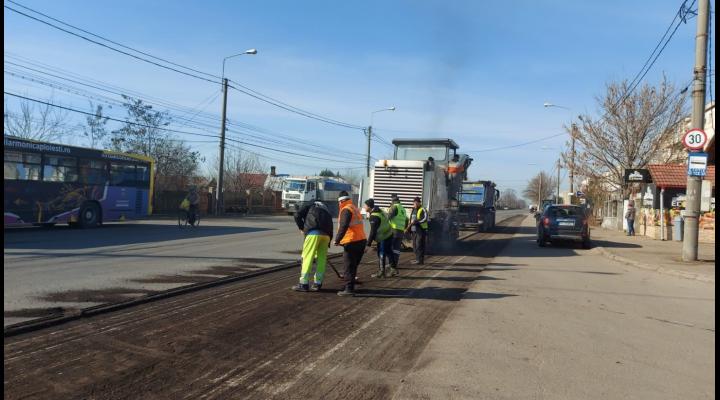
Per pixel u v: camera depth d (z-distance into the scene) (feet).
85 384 14.94
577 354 19.45
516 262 48.70
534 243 73.05
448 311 26.00
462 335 21.56
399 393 15.11
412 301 28.17
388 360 18.06
